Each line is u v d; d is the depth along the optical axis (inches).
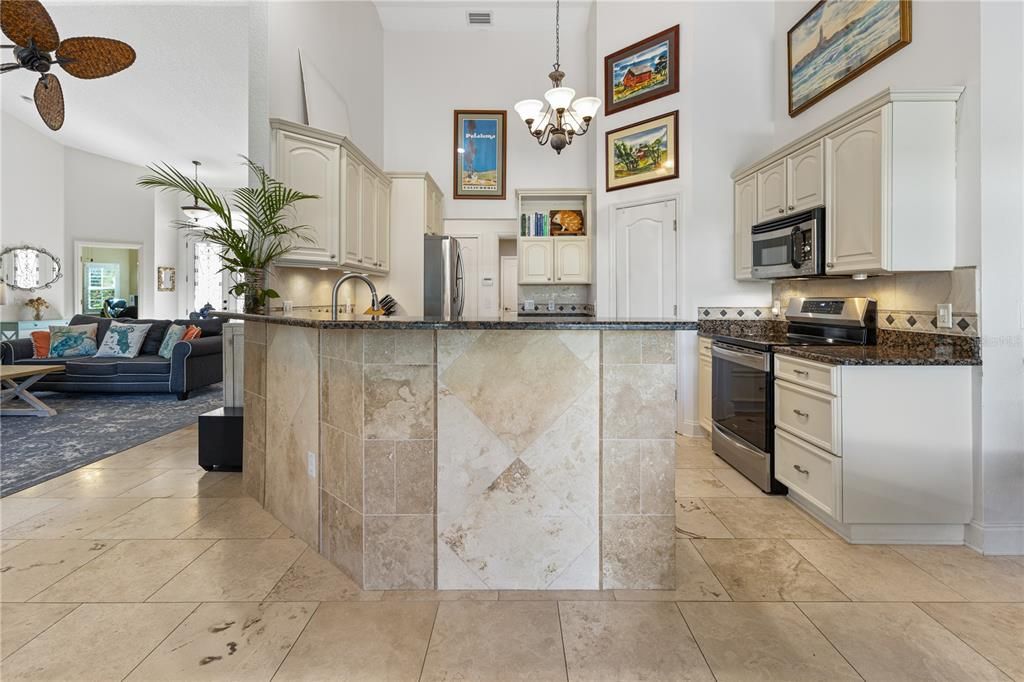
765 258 137.9
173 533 91.3
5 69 111.8
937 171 91.4
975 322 86.3
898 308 106.0
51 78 120.9
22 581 74.5
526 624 64.8
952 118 91.1
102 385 218.5
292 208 128.0
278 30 130.6
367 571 73.5
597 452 73.6
